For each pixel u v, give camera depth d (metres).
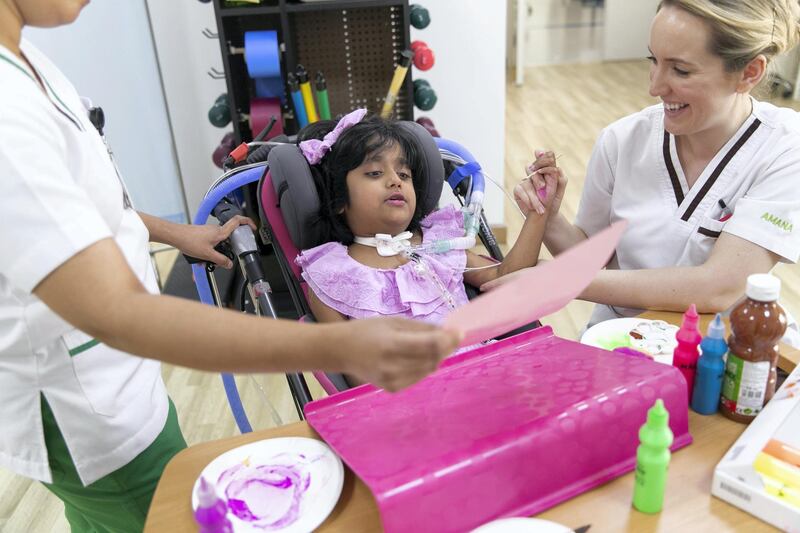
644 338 1.10
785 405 0.87
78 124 0.92
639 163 1.37
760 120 1.24
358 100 2.50
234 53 2.34
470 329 0.65
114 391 1.03
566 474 0.82
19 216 0.68
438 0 2.70
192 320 0.65
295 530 0.77
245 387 2.23
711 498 0.80
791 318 1.32
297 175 1.25
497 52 2.81
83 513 1.18
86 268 0.68
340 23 2.38
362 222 1.31
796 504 0.75
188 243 1.29
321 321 1.29
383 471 0.75
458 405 0.87
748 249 1.18
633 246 1.38
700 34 1.09
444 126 2.93
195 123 2.86
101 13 2.58
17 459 1.05
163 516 0.80
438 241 1.34
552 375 0.92
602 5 6.54
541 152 1.31
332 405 0.92
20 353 0.95
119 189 1.01
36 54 0.96
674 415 0.88
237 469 0.86
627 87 5.73
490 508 0.78
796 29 1.14
